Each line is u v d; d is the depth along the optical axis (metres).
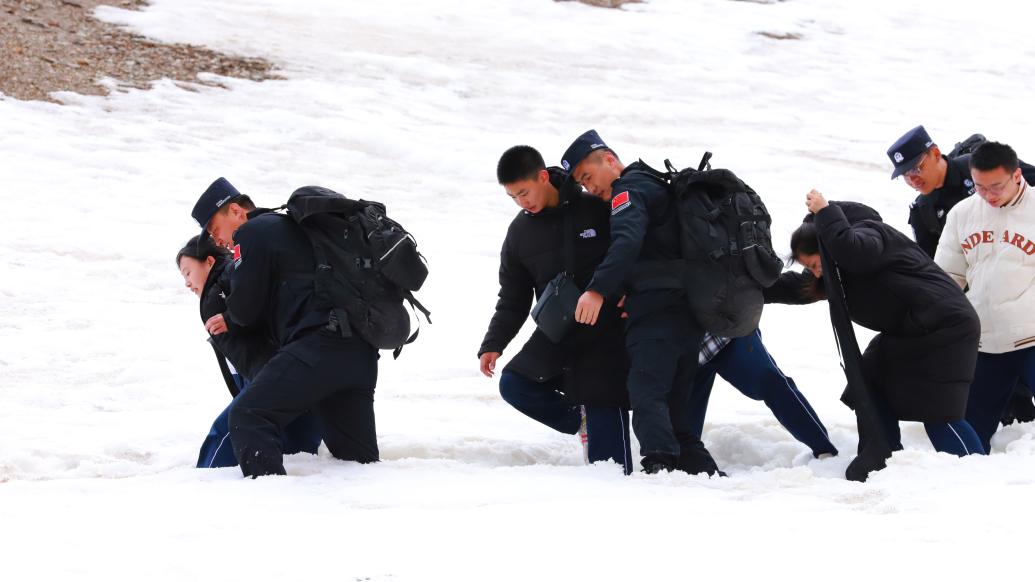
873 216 20.75
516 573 12.91
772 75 77.12
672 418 19.61
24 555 13.52
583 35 79.88
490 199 48.88
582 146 19.66
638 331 19.17
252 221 18.84
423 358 29.77
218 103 57.06
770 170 56.34
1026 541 13.66
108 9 67.38
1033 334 21.52
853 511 15.65
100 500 16.31
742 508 15.86
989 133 67.56
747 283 18.83
